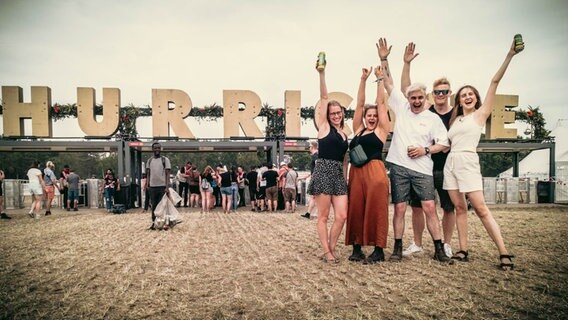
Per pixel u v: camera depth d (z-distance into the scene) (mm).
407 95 4824
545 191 18812
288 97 17969
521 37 4191
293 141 17828
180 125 17156
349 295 3283
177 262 4762
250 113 17672
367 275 3920
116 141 16578
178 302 3191
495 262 4453
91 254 5352
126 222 10055
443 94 4871
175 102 17203
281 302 3100
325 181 4656
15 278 4023
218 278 3955
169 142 17016
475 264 4348
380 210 4504
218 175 13820
